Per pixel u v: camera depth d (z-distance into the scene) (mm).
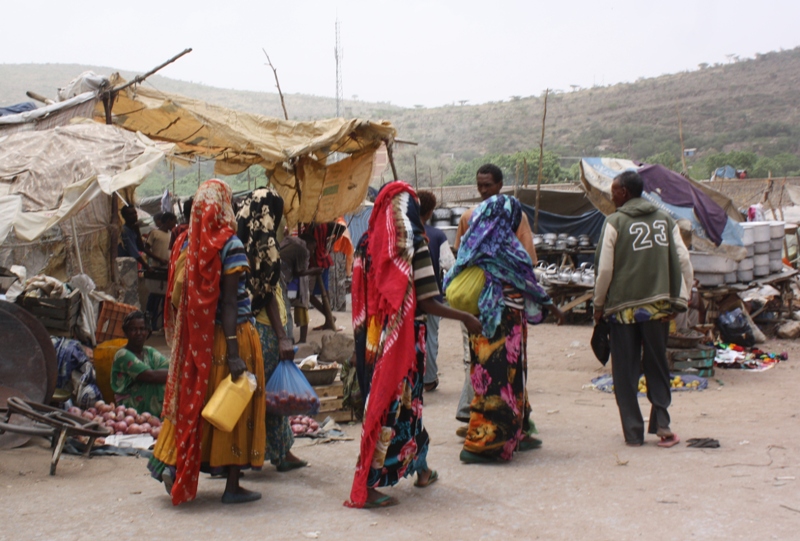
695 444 5574
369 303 4430
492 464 5285
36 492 4531
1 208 6809
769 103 127750
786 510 4027
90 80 9883
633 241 5633
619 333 5738
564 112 139750
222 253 4219
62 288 7352
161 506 4312
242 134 10367
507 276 5234
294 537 3777
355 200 11148
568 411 7348
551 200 18375
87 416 6324
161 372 6703
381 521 4055
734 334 11008
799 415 6754
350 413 7031
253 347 4398
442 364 10477
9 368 6027
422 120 145375
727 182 28453
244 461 4371
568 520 4020
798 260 16953
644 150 107625
